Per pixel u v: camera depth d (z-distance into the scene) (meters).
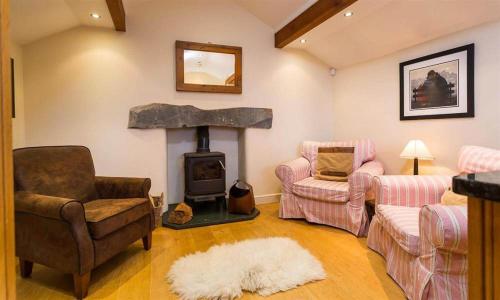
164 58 3.21
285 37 3.41
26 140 2.79
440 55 2.67
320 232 2.70
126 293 1.73
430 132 2.80
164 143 3.22
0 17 0.57
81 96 2.93
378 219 2.15
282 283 1.76
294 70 3.85
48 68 2.83
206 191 3.27
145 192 2.32
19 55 2.72
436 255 1.46
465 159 2.06
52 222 1.68
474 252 0.55
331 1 2.59
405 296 1.67
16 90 2.66
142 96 3.12
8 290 0.59
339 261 2.12
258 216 3.21
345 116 3.93
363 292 1.72
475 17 2.31
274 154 3.77
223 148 3.84
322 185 2.89
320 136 4.06
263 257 2.07
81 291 1.67
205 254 2.19
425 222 1.50
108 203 2.10
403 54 3.09
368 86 3.56
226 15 3.46
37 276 1.94
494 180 0.53
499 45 2.24
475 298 0.55
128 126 3.07
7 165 0.59
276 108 3.76
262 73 3.66
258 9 3.41
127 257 2.21
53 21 2.63
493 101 2.28
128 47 3.06
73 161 2.27
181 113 3.26
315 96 4.00
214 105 3.45
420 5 2.42
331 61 3.93
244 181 3.66
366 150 3.17
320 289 1.76
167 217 3.05
